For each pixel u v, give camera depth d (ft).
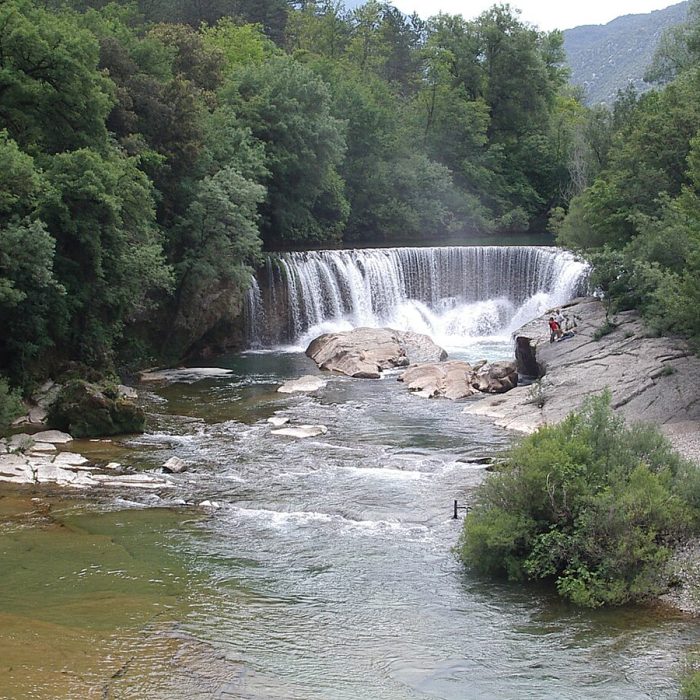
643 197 151.84
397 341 155.43
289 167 210.38
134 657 48.55
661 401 102.78
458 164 305.53
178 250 155.94
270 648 51.08
